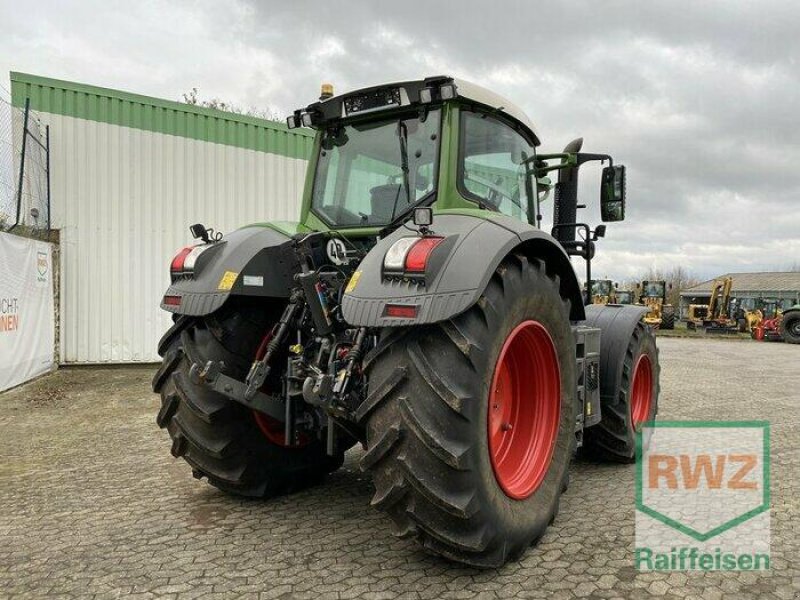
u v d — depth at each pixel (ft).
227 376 10.17
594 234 14.44
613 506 11.42
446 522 7.75
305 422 10.57
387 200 10.98
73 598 7.75
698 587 8.13
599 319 14.62
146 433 17.51
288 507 11.18
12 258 24.88
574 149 13.91
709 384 29.27
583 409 12.42
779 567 8.77
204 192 34.24
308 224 11.99
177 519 10.56
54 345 30.30
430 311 7.51
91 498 11.76
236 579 8.24
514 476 9.46
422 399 7.72
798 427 18.63
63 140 31.22
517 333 8.95
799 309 66.03
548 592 7.92
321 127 12.11
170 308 10.50
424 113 10.70
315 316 9.69
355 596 7.76
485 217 8.98
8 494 12.04
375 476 8.02
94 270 31.86
